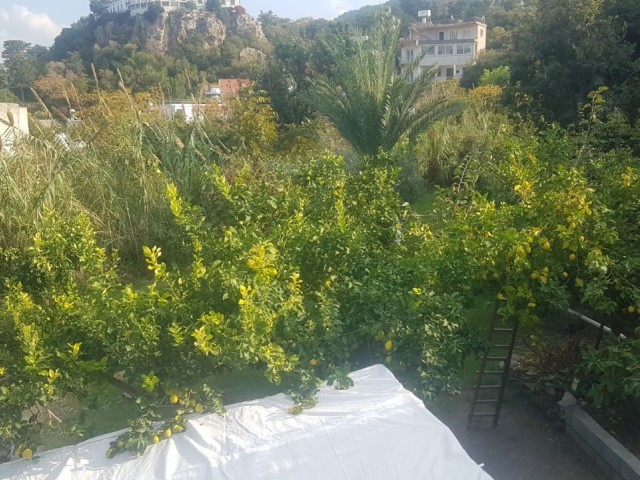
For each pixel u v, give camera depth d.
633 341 4.03
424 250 4.79
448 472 2.57
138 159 8.68
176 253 8.12
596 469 4.07
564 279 4.52
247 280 3.50
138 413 3.15
